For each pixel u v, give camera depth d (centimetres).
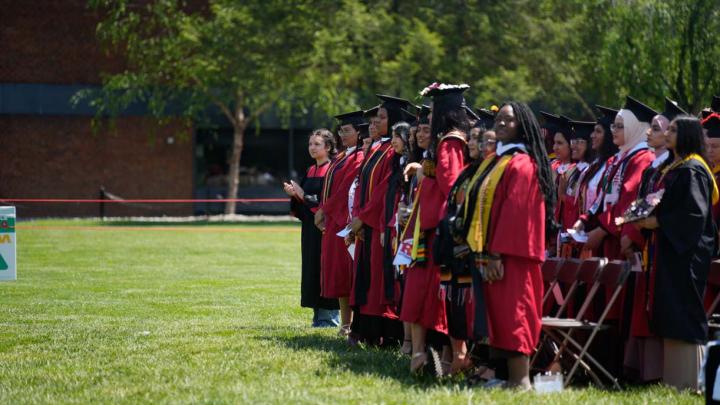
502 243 2377
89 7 11688
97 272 5975
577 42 10731
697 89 8281
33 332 3569
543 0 11181
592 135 3053
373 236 3139
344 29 10850
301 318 4078
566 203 3288
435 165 2659
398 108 3272
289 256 7162
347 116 3562
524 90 10575
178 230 9900
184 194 12912
